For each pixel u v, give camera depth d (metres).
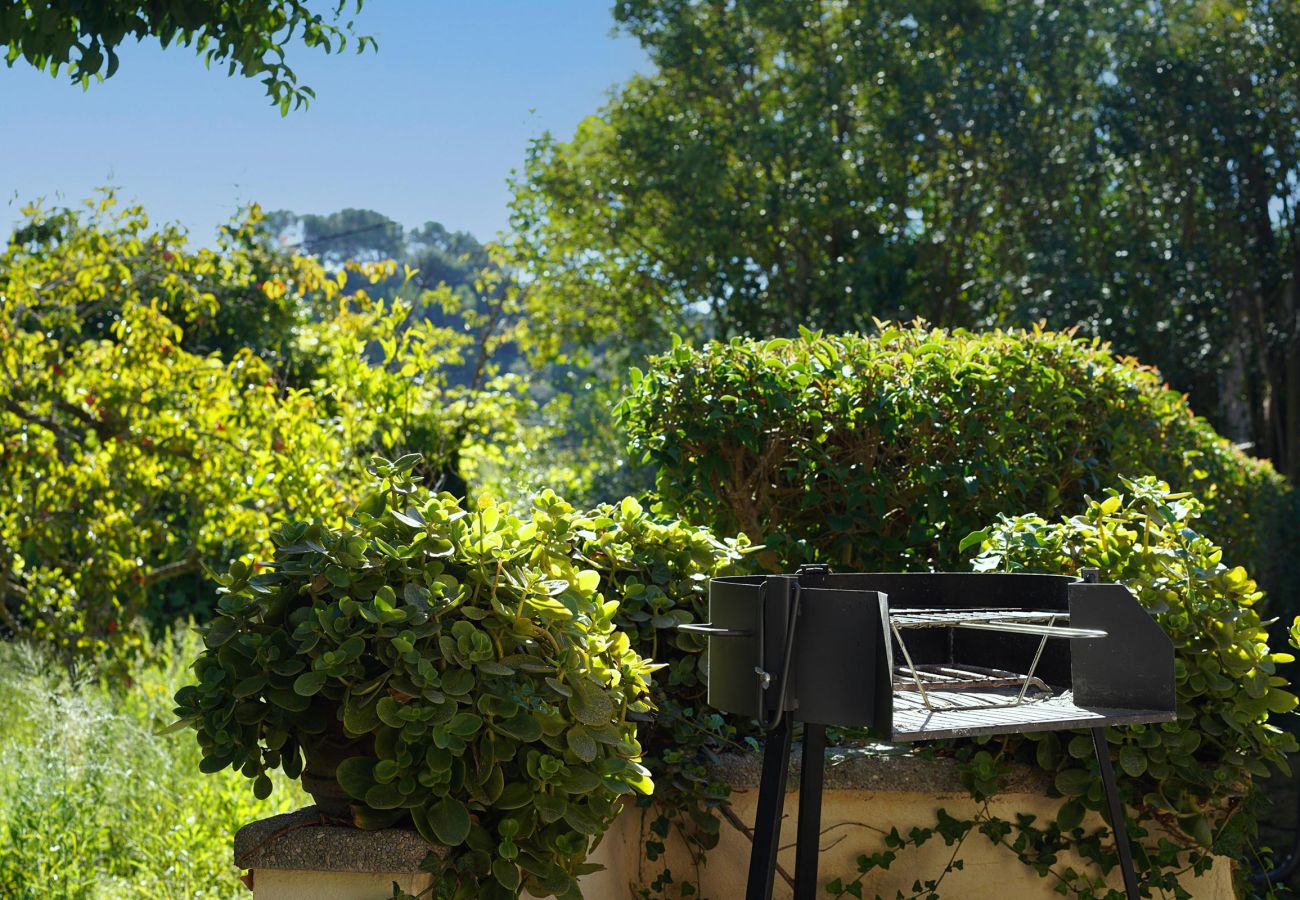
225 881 4.05
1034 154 18.81
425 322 7.20
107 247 7.41
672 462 4.26
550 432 12.62
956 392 4.27
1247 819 3.06
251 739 2.33
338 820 2.30
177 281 7.62
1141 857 3.02
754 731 3.27
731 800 3.08
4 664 7.00
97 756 4.82
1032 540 3.25
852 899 3.07
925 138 19.22
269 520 6.96
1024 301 18.77
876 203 19.48
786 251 20.33
